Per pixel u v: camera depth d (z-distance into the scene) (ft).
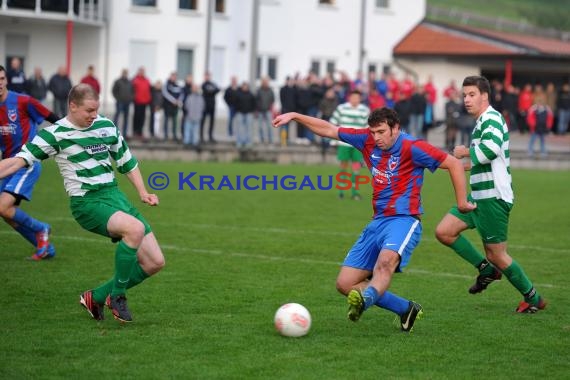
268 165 250.57
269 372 61.26
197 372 60.90
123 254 71.20
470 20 624.59
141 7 375.86
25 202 155.84
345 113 180.96
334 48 432.66
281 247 117.39
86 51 368.48
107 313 77.77
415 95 291.38
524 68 441.68
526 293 81.61
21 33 352.08
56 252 107.86
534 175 261.03
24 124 96.43
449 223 81.46
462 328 75.66
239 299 84.74
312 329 73.92
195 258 107.45
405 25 454.81
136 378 59.41
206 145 262.47
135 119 253.44
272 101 275.18
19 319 74.74
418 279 98.48
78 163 72.90
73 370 60.85
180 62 391.24
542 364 65.21
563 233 138.41
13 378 58.95
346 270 72.49
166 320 75.56
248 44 409.49
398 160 71.05
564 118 379.55
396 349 68.18
